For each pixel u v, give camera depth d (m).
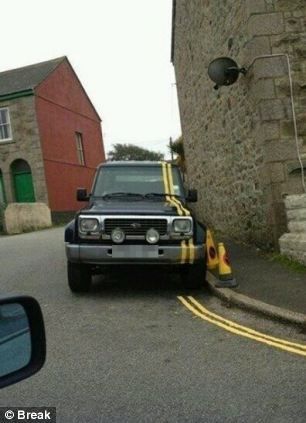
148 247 7.46
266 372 4.54
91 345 5.50
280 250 9.30
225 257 7.74
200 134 15.61
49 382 4.49
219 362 4.85
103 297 7.76
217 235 13.88
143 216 7.50
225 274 7.66
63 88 30.33
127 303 7.33
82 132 32.66
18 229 22.22
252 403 3.92
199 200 17.08
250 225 11.21
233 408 3.85
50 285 8.85
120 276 9.39
